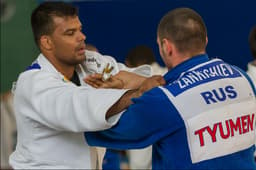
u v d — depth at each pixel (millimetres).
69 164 3156
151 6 8438
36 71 3125
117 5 8578
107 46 8664
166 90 2799
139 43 8555
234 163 2867
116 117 2809
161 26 2979
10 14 9047
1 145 7484
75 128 2799
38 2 8930
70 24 3133
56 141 3141
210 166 2793
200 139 2777
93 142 2953
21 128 3207
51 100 2877
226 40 8094
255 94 3078
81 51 3201
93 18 8664
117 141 2900
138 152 5180
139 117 2752
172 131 2768
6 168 7469
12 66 9133
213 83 2900
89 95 2771
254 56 4914
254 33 4902
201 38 2947
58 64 3248
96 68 3516
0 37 9070
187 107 2773
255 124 3088
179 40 2904
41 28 3174
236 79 3010
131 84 3191
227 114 2867
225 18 8070
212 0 8102
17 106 3170
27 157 3215
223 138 2834
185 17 2912
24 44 9117
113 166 4047
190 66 2926
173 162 2783
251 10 7957
